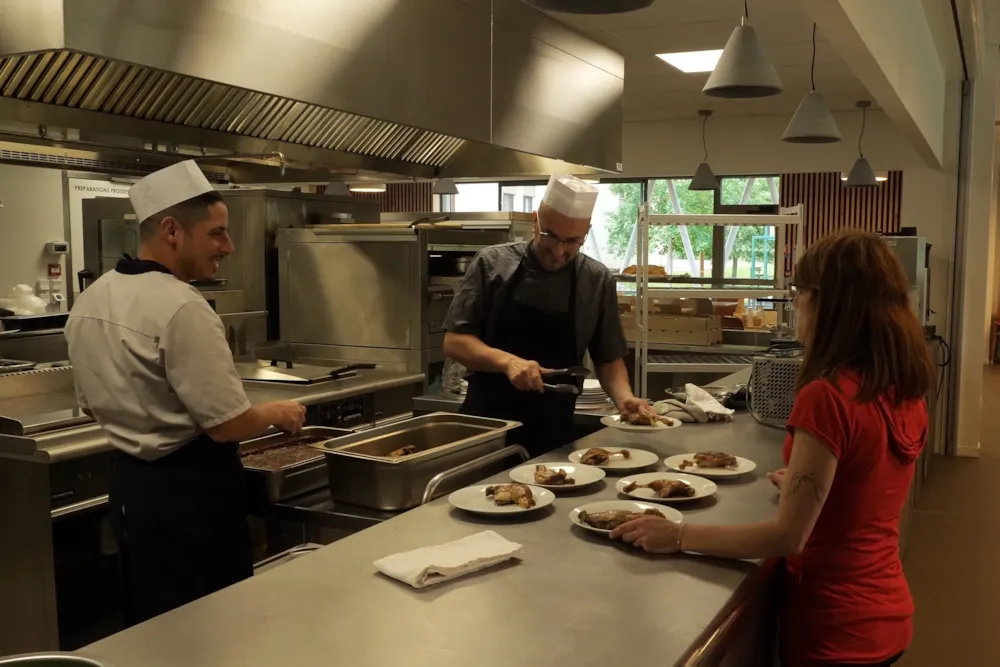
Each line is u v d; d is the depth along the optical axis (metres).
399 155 3.88
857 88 7.52
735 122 9.19
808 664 1.57
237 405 2.04
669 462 2.15
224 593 1.33
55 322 3.57
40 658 1.01
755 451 2.35
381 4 2.68
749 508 1.81
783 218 4.37
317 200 4.47
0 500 2.49
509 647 1.14
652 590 1.35
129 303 2.03
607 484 2.00
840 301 1.51
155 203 2.12
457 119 3.12
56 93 2.41
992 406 9.09
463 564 1.40
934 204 8.53
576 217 2.50
